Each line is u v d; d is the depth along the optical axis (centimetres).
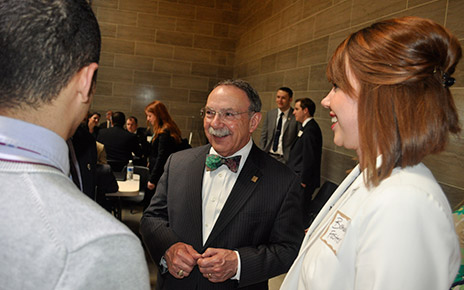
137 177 343
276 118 464
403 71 59
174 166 141
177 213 129
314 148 359
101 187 231
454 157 226
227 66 759
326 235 70
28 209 39
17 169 41
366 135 63
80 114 50
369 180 62
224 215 121
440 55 59
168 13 722
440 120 58
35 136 43
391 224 54
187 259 110
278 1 536
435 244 53
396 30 61
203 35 741
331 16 387
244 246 120
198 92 751
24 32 42
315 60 420
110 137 380
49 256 37
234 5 746
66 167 48
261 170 127
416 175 59
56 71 44
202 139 755
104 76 710
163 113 374
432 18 250
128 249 41
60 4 44
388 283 52
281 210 123
